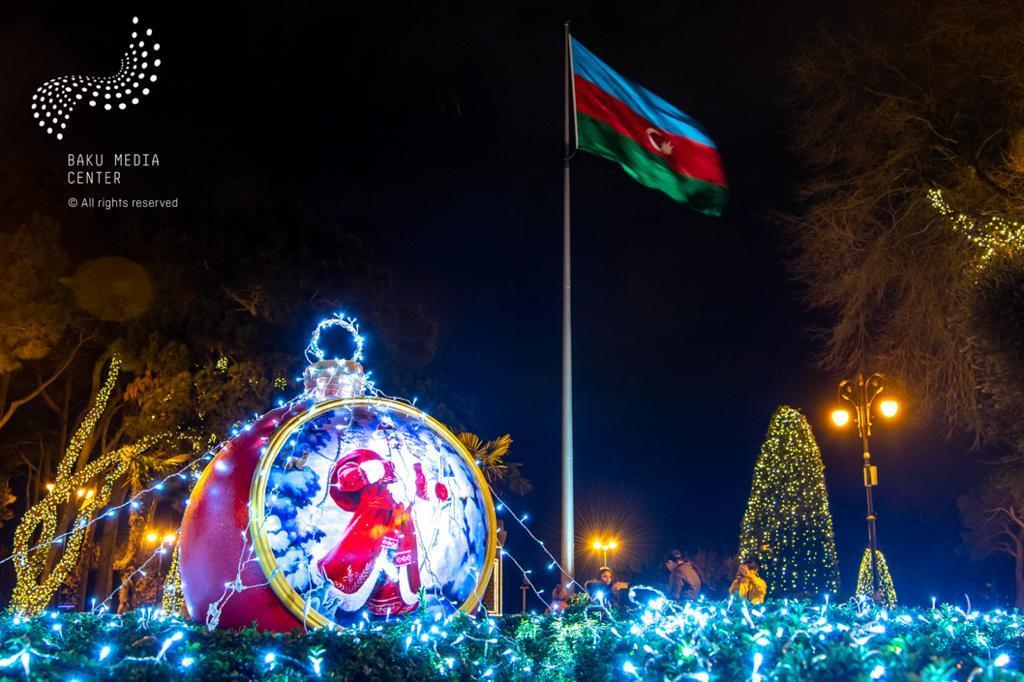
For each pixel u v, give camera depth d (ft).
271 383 91.76
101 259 94.32
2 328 86.74
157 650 15.07
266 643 15.46
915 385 71.97
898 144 69.87
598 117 44.83
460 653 16.81
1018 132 63.62
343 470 17.90
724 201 48.26
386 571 17.54
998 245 52.70
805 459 65.77
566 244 43.16
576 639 18.56
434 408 101.55
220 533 17.70
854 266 73.87
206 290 98.43
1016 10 64.90
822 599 61.93
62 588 107.34
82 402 110.83
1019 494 79.30
